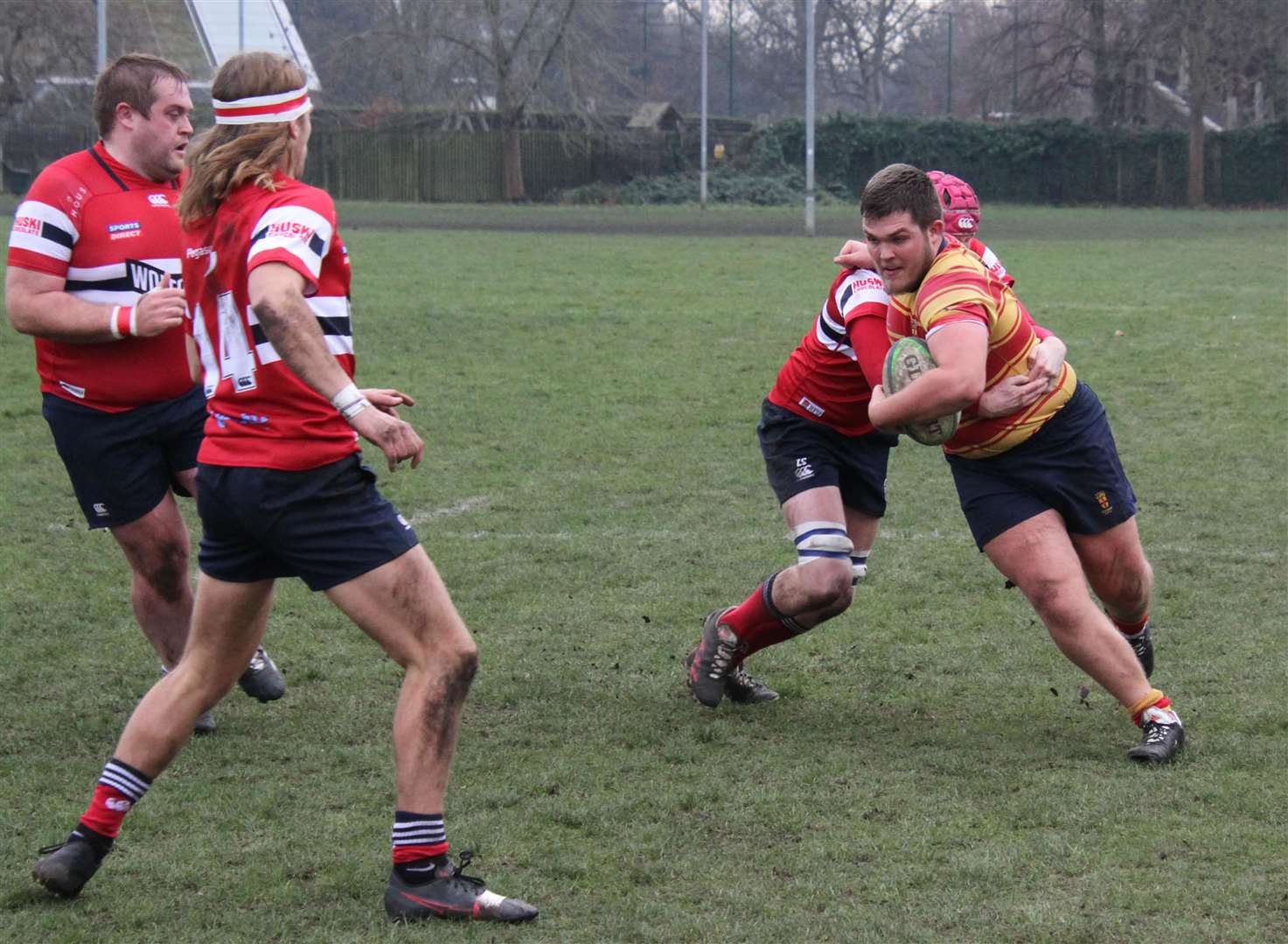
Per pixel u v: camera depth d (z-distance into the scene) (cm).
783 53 17138
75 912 916
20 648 1501
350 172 12200
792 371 1301
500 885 956
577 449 2552
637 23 16688
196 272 898
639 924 896
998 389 1139
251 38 12544
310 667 1443
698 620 1614
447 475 2347
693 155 12850
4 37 10444
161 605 1304
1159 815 1066
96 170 1269
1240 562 1831
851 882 956
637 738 1256
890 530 2020
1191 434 2669
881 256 1116
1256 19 12219
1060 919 895
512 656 1480
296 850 1012
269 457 876
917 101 18025
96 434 1249
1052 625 1200
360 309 4303
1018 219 10144
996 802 1098
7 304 1227
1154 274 5712
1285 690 1354
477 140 12244
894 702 1355
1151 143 12575
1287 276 5603
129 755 930
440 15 11838
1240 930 880
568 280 5272
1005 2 14050
